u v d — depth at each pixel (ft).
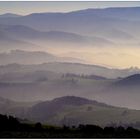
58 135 460.55
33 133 477.36
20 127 527.40
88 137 445.37
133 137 453.58
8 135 451.12
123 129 512.63
